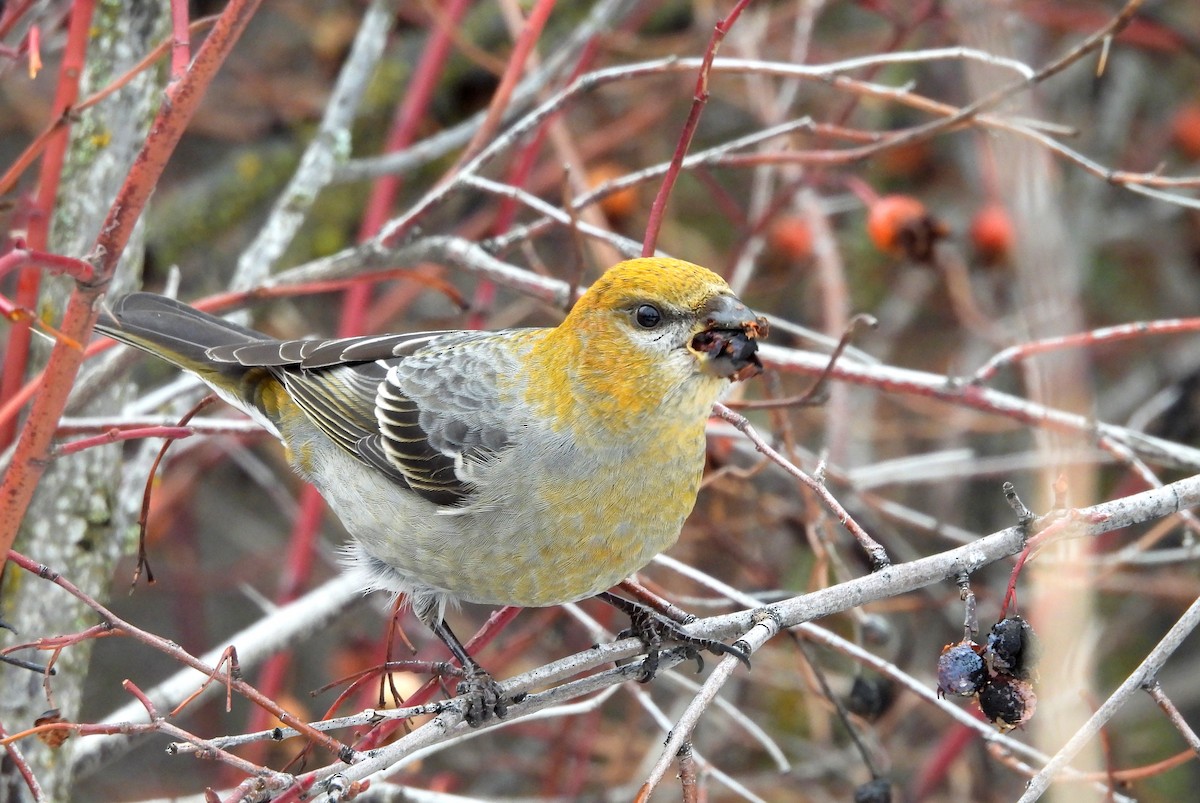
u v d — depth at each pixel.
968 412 13.16
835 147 14.51
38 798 6.11
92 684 14.53
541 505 7.82
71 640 6.10
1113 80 14.74
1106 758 7.29
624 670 7.35
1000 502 13.88
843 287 12.67
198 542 15.61
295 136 15.30
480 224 13.64
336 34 14.82
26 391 7.80
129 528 9.94
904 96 8.16
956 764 11.96
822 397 8.42
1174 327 8.20
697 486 7.86
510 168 13.93
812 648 10.42
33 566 6.21
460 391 8.22
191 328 9.32
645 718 13.28
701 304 7.41
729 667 6.61
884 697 9.62
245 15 5.68
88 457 8.86
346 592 9.70
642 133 14.81
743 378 7.43
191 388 10.32
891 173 14.74
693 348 7.43
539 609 12.23
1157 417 13.22
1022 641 6.44
